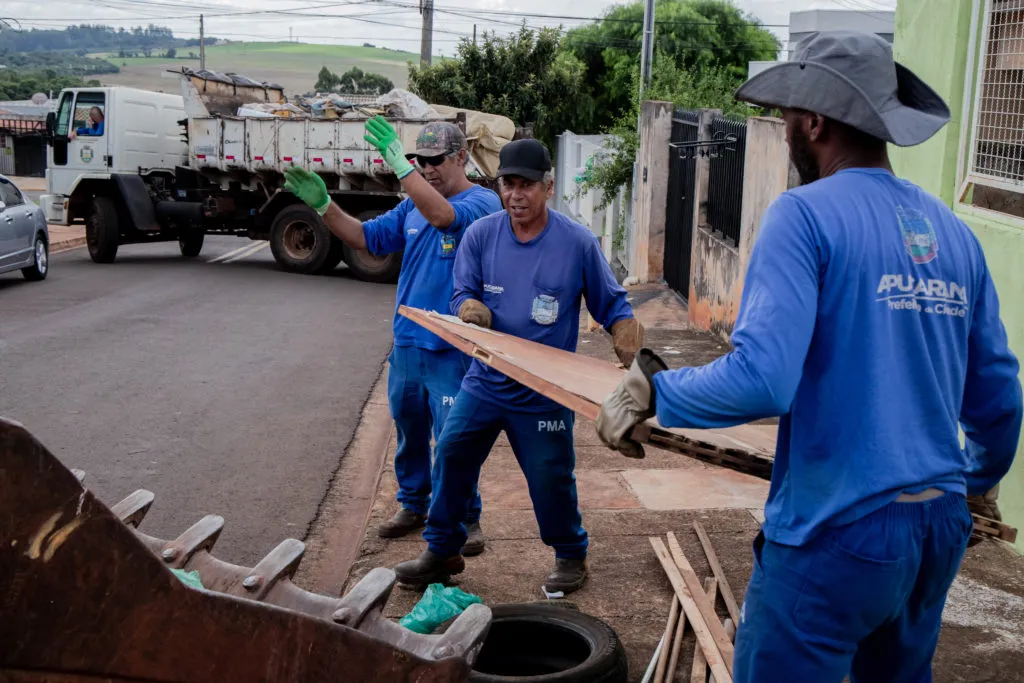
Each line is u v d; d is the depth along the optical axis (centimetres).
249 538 523
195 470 637
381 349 1064
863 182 212
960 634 386
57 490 180
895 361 205
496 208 467
